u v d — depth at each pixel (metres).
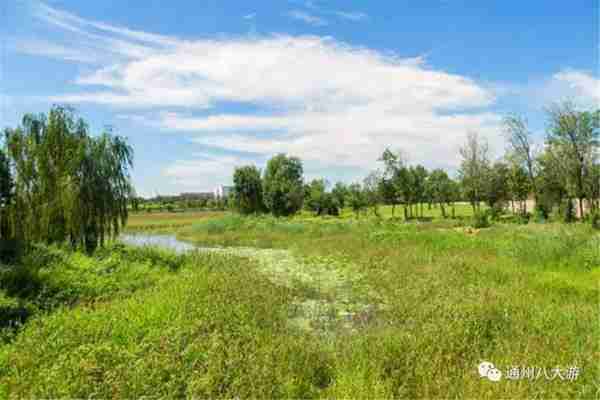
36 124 13.42
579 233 13.52
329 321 7.52
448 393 4.33
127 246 15.45
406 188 47.00
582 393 4.30
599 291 8.58
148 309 7.12
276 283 11.05
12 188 13.26
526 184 41.84
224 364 5.07
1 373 5.05
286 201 56.50
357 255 15.32
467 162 44.81
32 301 8.05
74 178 13.52
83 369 4.87
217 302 7.88
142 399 4.30
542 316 6.66
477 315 6.61
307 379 4.95
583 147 31.05
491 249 14.83
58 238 13.47
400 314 7.43
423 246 16.59
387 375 4.97
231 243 24.42
